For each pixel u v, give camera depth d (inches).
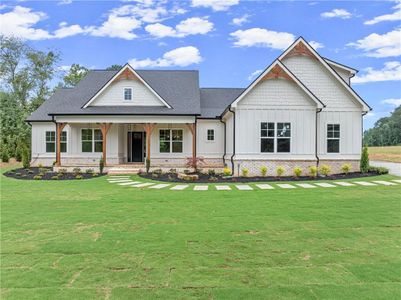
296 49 691.4
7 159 1100.5
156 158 861.8
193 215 310.3
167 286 156.4
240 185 526.3
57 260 191.6
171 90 884.0
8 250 209.9
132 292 150.3
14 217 305.3
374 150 2025.1
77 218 300.0
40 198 416.2
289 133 634.8
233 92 1000.2
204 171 743.1
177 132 863.7
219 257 195.2
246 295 146.9
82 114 758.5
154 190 482.0
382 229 255.3
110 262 187.9
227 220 288.4
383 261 187.0
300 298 143.8
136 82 815.7
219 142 864.9
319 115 678.5
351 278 163.9
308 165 634.2
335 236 237.0
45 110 936.9
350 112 681.6
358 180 561.0
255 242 224.4
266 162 634.8
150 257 195.8
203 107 911.0
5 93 1444.4
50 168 848.9
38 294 148.7
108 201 390.9
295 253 201.5
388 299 142.3
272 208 339.6
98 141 857.5
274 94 633.6
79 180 627.5
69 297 145.7
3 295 147.9
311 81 689.0
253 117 633.6
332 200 382.0
